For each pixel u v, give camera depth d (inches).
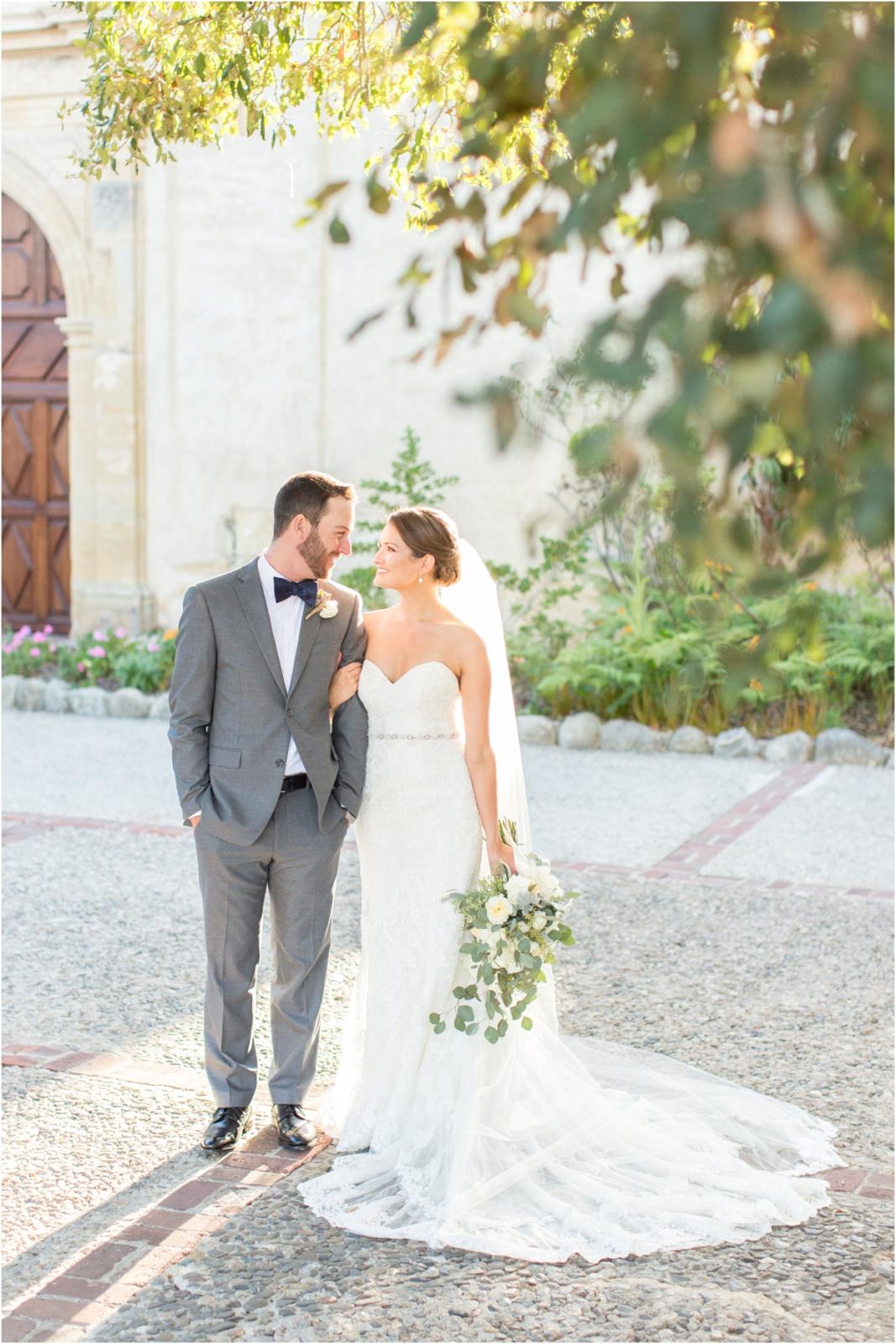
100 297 466.3
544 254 62.1
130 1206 133.3
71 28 445.7
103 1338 109.9
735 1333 110.1
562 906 140.8
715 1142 145.7
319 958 151.3
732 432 51.8
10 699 428.8
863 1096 160.2
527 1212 132.6
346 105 185.5
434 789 145.0
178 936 219.8
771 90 59.3
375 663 147.0
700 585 366.9
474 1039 142.3
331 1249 125.4
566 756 357.7
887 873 252.4
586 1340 109.3
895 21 55.5
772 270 52.4
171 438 465.7
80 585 483.8
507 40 85.8
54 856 265.7
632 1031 179.9
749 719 369.1
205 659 144.4
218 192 446.3
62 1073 165.9
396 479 412.2
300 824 146.4
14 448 505.4
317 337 442.6
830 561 53.6
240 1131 149.2
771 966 204.2
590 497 398.3
